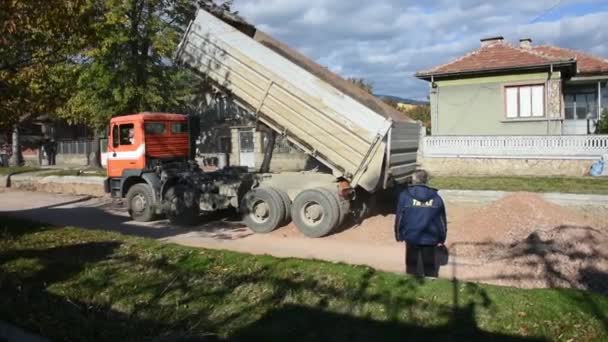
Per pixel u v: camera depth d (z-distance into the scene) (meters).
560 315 5.06
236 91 12.09
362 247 9.77
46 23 8.65
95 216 14.87
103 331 5.41
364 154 10.55
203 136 31.00
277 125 11.61
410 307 5.42
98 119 23.64
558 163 20.42
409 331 4.92
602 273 7.04
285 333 5.09
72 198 19.61
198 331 5.30
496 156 21.47
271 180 11.84
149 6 23.19
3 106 9.16
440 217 6.84
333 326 5.15
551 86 23.20
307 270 6.82
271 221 11.33
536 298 5.45
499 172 21.38
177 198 12.93
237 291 6.31
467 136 22.11
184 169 13.72
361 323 5.18
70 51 9.77
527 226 9.45
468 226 10.06
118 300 6.37
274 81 11.40
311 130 11.12
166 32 23.28
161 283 6.80
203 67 12.50
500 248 8.66
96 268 7.55
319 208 10.70
